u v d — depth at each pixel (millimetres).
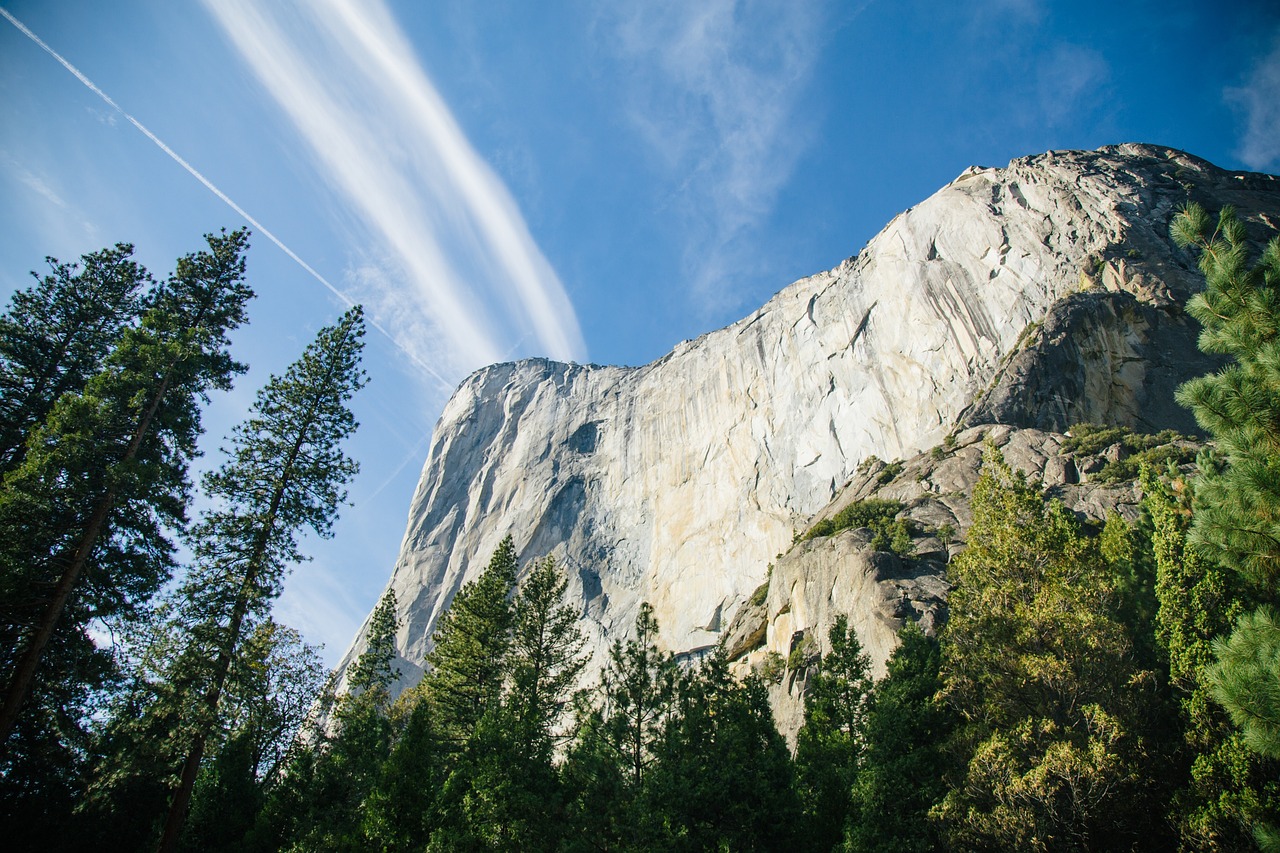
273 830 26516
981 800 20234
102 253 34500
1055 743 19078
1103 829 18469
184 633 26094
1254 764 17016
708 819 21266
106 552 26938
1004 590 23984
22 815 24875
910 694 26609
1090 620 21359
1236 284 12055
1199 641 19859
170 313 32000
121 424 27297
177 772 25953
